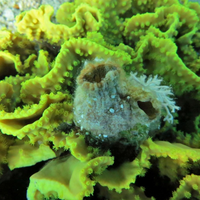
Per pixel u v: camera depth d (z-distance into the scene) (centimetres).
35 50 28
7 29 27
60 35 25
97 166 21
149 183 26
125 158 24
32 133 22
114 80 19
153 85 20
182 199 23
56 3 29
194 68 28
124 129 21
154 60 26
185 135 27
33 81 23
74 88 24
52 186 21
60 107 22
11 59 26
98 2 26
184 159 22
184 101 29
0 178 24
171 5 28
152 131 24
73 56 23
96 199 25
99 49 22
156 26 27
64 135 23
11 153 24
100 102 19
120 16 29
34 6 29
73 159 23
